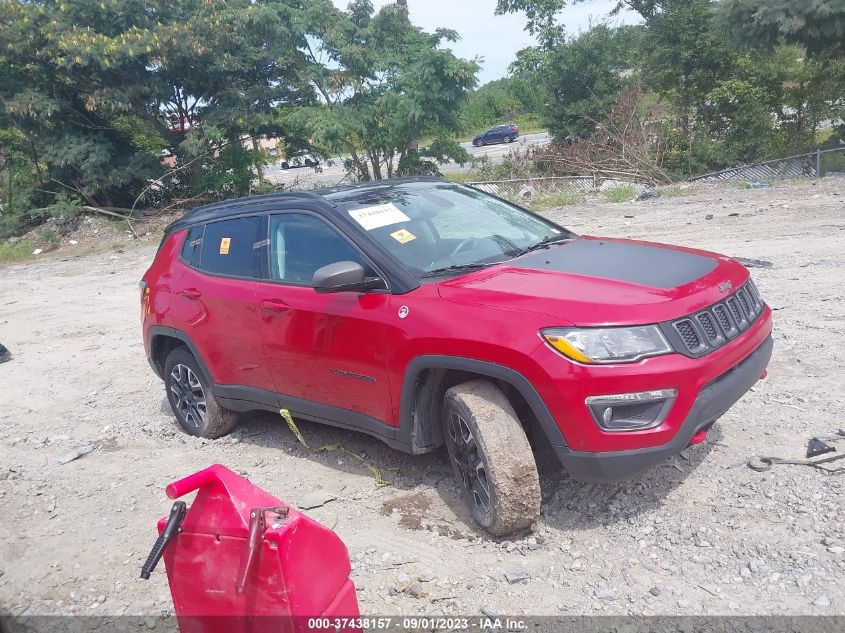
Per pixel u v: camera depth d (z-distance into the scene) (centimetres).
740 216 1316
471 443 377
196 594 238
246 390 512
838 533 341
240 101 2275
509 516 359
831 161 1984
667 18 2497
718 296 370
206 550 233
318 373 451
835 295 729
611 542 361
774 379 530
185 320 543
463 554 367
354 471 477
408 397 399
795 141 2394
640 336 336
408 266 420
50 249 2103
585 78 2664
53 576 391
